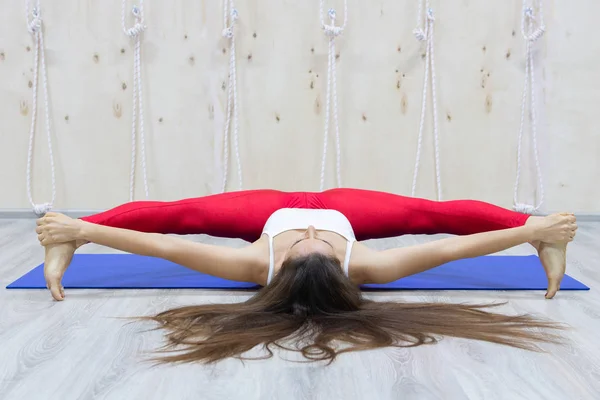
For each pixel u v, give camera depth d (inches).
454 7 142.8
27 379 66.3
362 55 143.9
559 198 150.0
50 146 147.4
